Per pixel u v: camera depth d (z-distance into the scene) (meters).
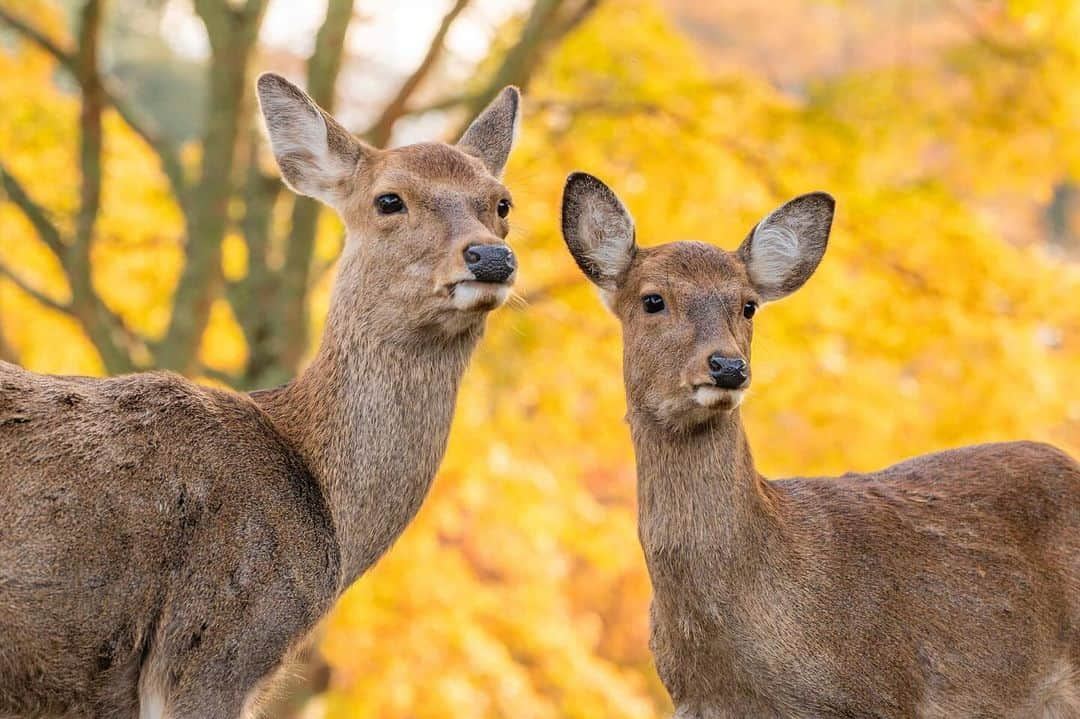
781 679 7.84
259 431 7.55
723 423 7.81
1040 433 15.62
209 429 7.34
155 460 7.13
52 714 7.10
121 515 7.00
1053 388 15.69
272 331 14.97
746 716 7.98
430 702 16.30
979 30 16.27
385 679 16.33
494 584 19.84
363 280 7.94
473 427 16.55
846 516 8.25
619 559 17.38
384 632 16.44
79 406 7.16
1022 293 15.86
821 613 7.90
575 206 8.41
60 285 17.52
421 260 7.81
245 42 14.44
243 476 7.30
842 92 16.50
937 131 16.38
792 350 15.74
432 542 16.89
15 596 6.84
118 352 14.64
